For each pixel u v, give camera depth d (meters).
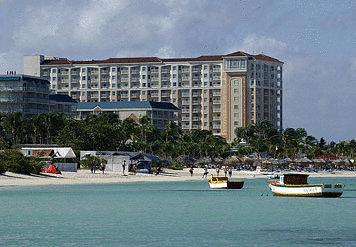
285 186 179.50
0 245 90.94
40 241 94.44
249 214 131.25
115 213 131.62
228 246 90.94
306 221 119.12
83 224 113.25
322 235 101.00
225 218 123.75
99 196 174.62
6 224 112.69
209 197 176.88
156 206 147.75
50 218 121.69
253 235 101.12
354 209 141.88
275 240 96.12
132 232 103.56
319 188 173.75
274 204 155.12
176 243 93.44
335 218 123.88
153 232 103.81
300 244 92.50
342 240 96.06
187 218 123.62
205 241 95.12
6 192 182.88
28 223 114.25
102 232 103.75
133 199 166.25
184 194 188.38
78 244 92.06
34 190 191.75
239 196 181.75
